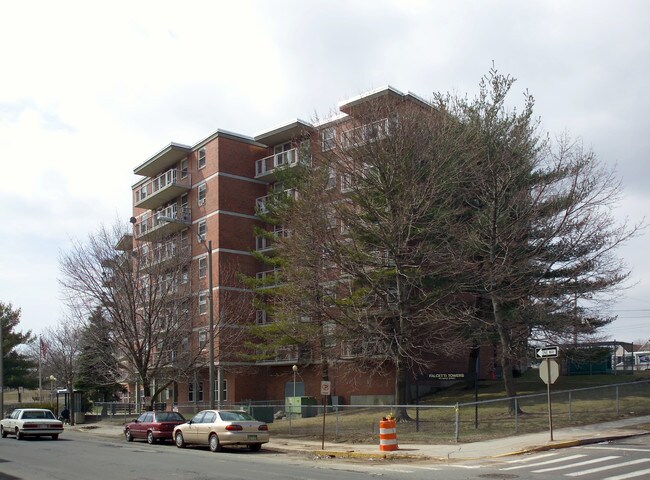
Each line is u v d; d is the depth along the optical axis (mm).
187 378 37625
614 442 19672
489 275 27312
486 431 23438
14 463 19109
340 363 31125
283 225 35062
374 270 28141
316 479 14070
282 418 37188
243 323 42438
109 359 36281
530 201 28125
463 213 29406
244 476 14891
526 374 44594
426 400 34812
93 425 44344
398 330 27891
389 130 27500
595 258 28562
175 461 19109
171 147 49281
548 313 28375
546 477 13609
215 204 46281
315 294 28297
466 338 30719
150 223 51219
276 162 46375
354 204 28500
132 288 34625
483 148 28281
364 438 24859
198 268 47031
